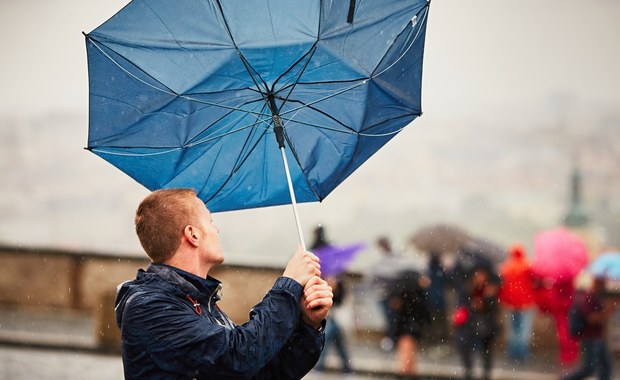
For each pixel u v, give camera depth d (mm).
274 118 4699
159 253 4395
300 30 4621
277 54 4613
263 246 30266
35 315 20312
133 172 4797
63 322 19656
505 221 33344
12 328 18812
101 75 4605
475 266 14641
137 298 4250
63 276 20469
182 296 4297
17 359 16500
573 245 15484
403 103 4836
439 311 15000
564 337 15516
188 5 4578
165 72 4609
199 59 4605
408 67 4805
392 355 16422
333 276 15008
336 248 15016
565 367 15469
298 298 4289
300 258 4379
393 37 4730
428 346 15242
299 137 4812
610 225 29812
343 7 4672
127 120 4656
